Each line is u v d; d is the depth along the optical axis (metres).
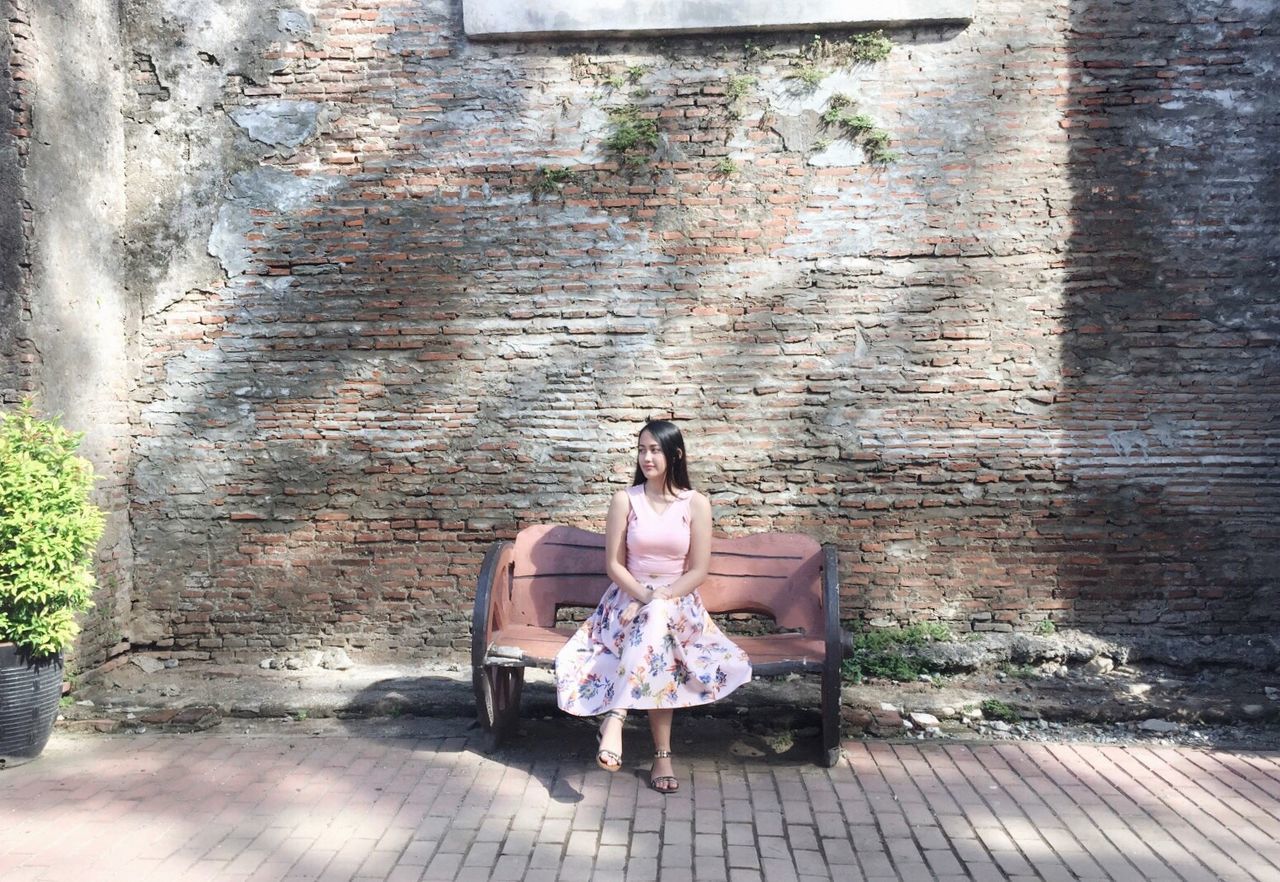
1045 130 5.60
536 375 5.79
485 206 5.77
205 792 4.07
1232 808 3.90
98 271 5.62
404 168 5.79
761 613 4.72
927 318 5.67
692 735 4.73
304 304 5.82
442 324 5.80
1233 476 5.59
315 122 5.80
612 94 5.73
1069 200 5.60
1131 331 5.61
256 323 5.84
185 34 5.82
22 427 4.78
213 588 5.89
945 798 4.00
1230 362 5.57
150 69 5.86
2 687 4.28
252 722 5.02
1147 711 4.91
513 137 5.76
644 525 4.35
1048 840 3.62
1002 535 5.70
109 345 5.71
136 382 5.88
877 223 5.67
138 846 3.56
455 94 5.76
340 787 4.12
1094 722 4.92
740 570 4.75
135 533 5.89
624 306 5.75
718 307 5.73
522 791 4.07
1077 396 5.63
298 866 3.41
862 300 5.69
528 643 4.44
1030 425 5.66
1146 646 5.51
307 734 4.84
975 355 5.66
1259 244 5.54
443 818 3.80
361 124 5.79
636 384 5.77
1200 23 5.53
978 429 5.68
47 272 5.21
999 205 5.62
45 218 5.21
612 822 3.77
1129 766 4.36
